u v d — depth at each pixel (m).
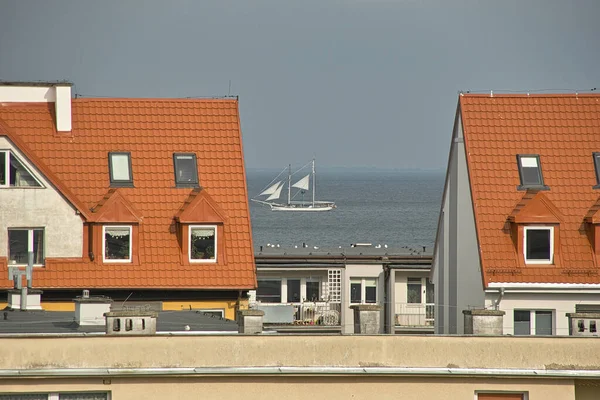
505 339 149.50
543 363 149.62
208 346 144.88
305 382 145.12
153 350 143.75
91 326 163.88
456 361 148.62
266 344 145.88
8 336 141.50
